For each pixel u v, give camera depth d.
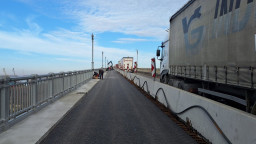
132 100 11.03
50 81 9.35
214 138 4.25
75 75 15.91
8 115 5.41
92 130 5.64
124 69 46.38
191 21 8.55
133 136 5.16
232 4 5.55
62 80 11.68
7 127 5.32
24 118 6.46
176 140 4.87
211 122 4.41
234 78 5.45
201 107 4.89
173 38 11.29
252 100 5.11
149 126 6.06
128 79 29.53
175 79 11.29
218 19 6.30
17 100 5.99
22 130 5.25
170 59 11.89
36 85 7.48
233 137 3.54
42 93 8.20
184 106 6.20
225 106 3.94
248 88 4.86
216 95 6.82
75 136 5.13
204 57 7.31
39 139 4.65
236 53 5.35
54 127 5.88
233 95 6.16
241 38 5.12
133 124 6.27
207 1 7.08
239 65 5.21
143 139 4.94
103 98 11.77
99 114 7.63
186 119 5.99
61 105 8.88
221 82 6.14
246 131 3.21
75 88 15.84
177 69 10.50
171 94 7.78
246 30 4.93
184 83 9.53
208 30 7.00
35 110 7.36
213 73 6.63
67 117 7.13
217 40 6.36
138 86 18.59
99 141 4.79
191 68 8.55
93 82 23.56
